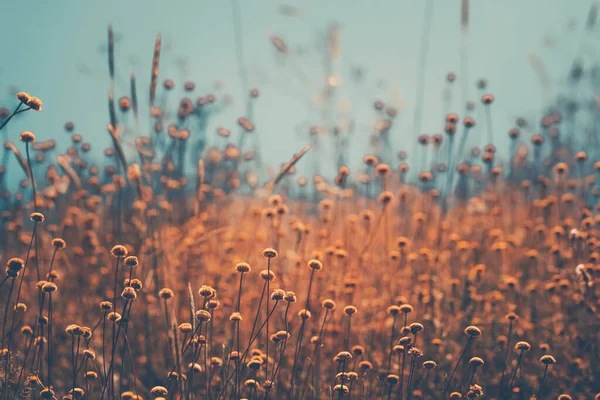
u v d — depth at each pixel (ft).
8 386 10.55
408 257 16.65
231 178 21.71
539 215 20.45
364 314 15.17
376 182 20.15
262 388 11.26
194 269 16.22
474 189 22.44
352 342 14.14
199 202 17.19
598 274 14.24
